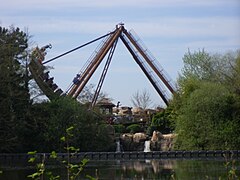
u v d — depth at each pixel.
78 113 84.31
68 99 87.56
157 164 69.69
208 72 107.19
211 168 61.59
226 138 84.94
